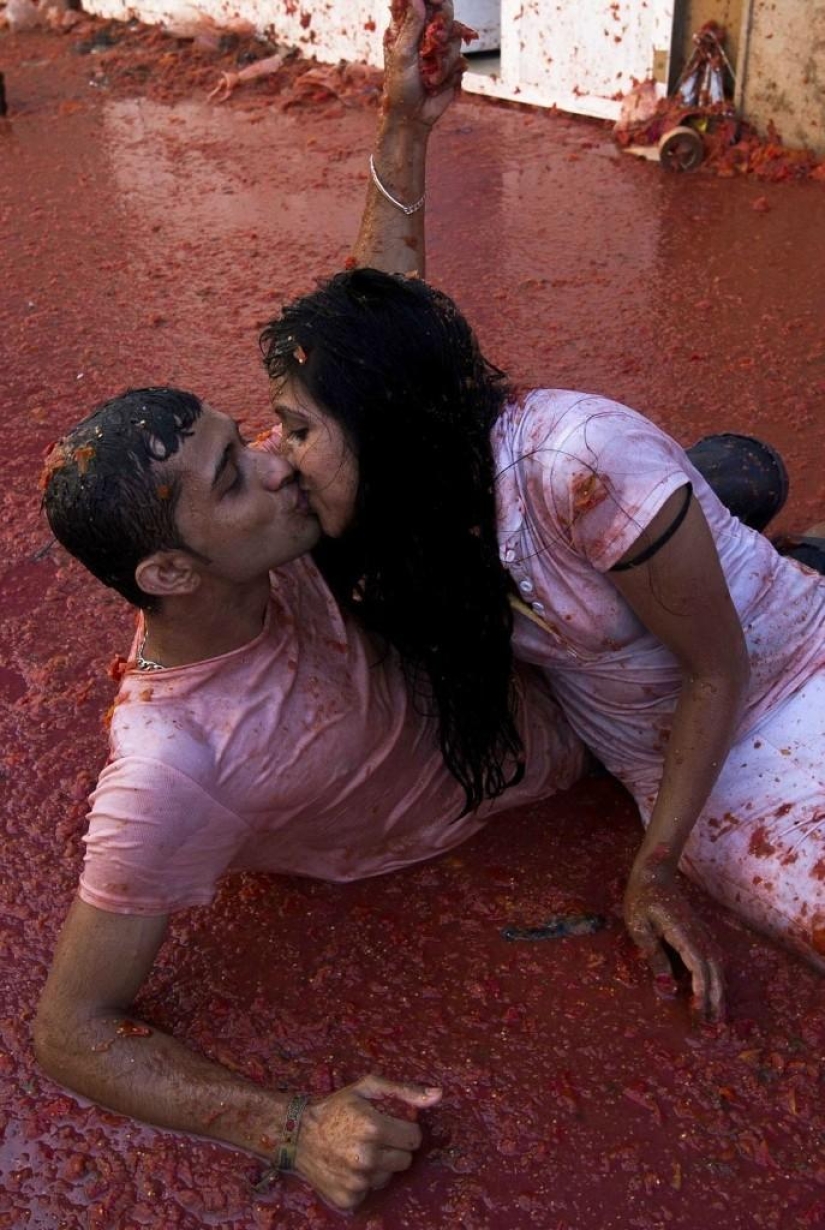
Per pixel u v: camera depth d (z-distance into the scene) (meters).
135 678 2.15
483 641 2.21
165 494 1.89
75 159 6.65
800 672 2.40
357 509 1.99
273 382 1.96
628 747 2.51
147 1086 2.11
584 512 1.98
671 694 2.37
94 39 8.30
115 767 2.07
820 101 5.46
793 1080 2.18
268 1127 2.09
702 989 2.19
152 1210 2.09
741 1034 2.25
